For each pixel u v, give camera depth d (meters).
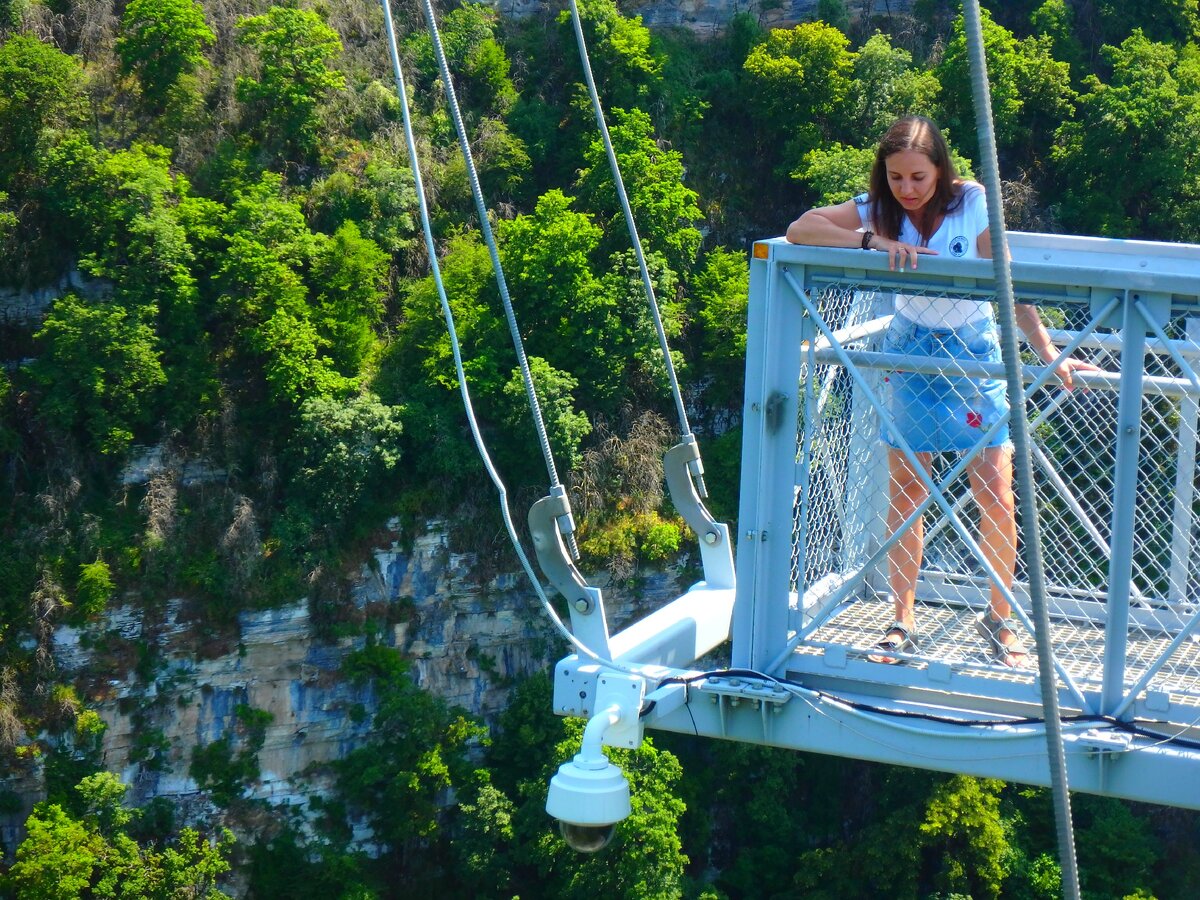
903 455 8.36
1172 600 8.73
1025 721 7.25
